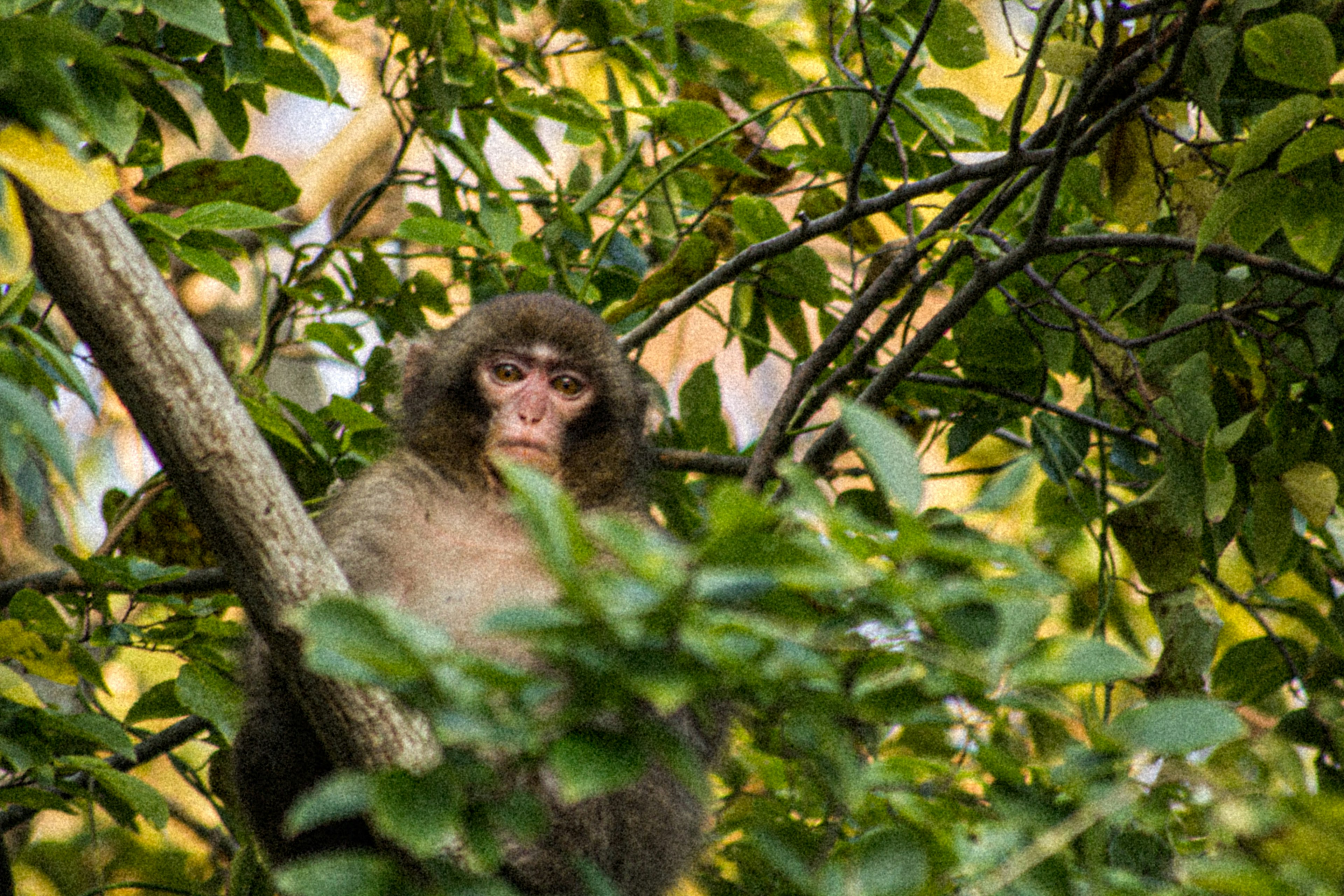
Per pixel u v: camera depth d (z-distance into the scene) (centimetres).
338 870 521
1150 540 1023
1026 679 536
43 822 1658
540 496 489
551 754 512
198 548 1248
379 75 1297
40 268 670
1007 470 587
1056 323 1147
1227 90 1047
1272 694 1112
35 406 572
